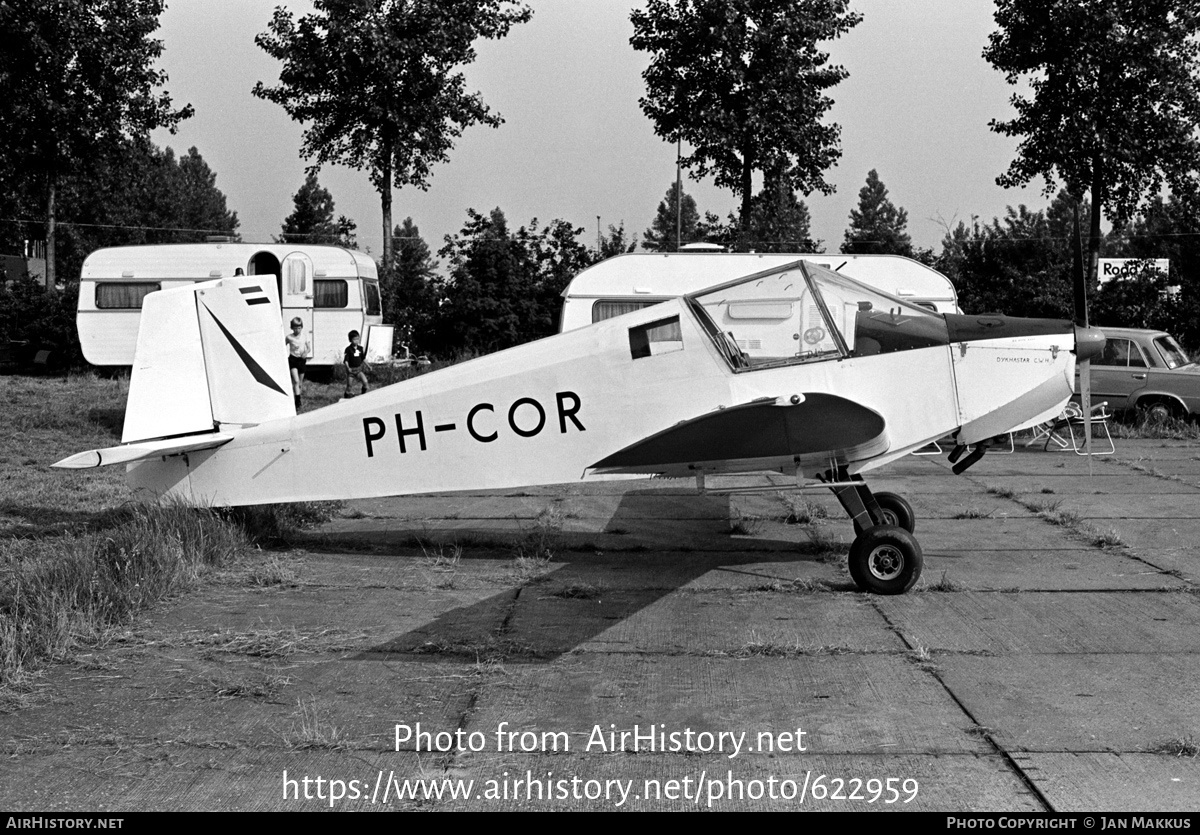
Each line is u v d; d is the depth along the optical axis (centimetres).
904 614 612
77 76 2741
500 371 732
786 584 679
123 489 992
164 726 450
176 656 543
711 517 923
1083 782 391
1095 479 1111
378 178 2997
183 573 679
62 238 5716
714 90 2655
